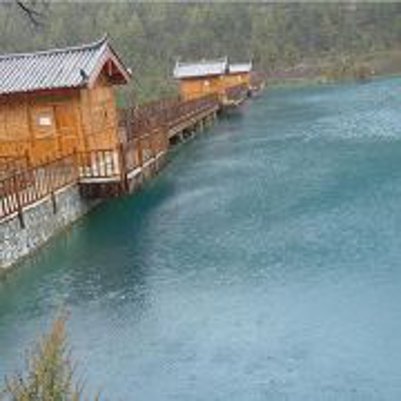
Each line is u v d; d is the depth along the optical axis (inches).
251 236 957.8
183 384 581.6
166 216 1091.3
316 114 2536.9
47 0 1937.7
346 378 572.4
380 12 6845.5
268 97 3818.9
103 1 7416.3
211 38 6658.5
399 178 1229.7
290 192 1206.3
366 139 1748.3
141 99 3120.1
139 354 637.3
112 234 1009.5
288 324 673.6
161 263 873.5
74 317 726.5
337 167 1397.6
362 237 906.1
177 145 1974.7
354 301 710.5
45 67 1179.3
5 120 1190.3
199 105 2303.2
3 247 850.8
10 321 732.7
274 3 7618.1
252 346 636.1
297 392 557.3
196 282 799.7
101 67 1186.0
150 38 6481.3
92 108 1215.6
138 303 750.5
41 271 872.9
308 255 857.5
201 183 1347.2
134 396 569.6
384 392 549.3
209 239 958.4
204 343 649.0
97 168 1106.1
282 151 1690.5
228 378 585.3
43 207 960.9
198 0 7824.8
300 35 6712.6
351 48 6279.5
